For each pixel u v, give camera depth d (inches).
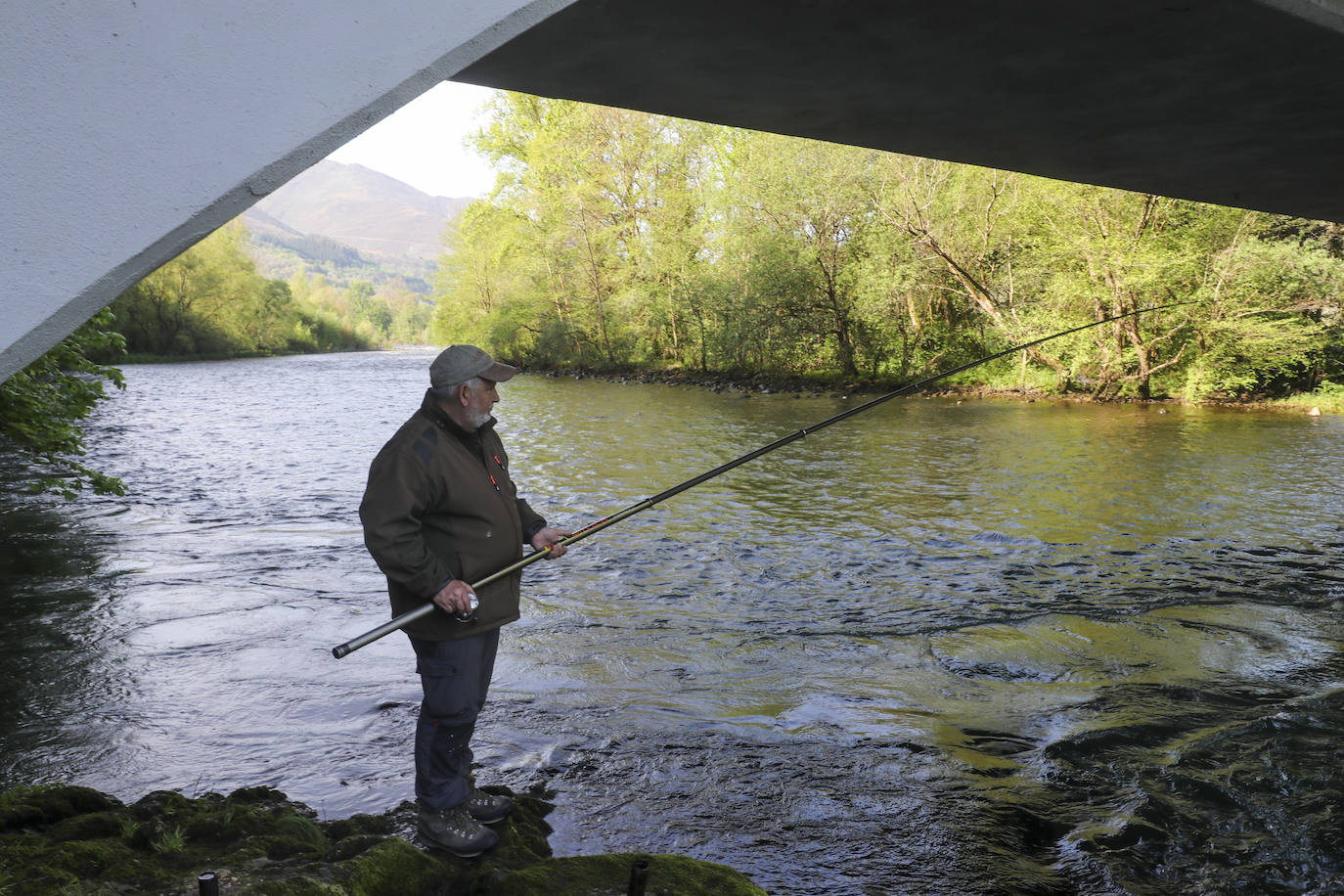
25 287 74.1
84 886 98.3
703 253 1460.4
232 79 79.6
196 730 179.2
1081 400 950.4
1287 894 127.3
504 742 173.6
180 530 368.8
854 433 684.1
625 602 275.3
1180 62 228.1
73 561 317.1
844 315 1202.0
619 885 109.2
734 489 462.0
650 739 177.2
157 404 986.1
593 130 1658.5
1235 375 912.9
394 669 213.9
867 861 133.5
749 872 129.3
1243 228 872.9
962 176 1051.3
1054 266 1015.0
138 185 77.0
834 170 1117.7
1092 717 190.9
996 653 232.5
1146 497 438.0
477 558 112.3
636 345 1664.6
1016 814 149.0
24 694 197.9
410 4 85.9
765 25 205.0
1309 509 410.9
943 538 359.6
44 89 74.0
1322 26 202.7
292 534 361.4
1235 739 178.9
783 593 286.7
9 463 545.0
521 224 1950.1
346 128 84.8
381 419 825.5
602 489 462.9
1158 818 147.9
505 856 120.0
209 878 90.5
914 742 177.6
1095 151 321.7
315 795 150.9
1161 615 265.7
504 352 1963.6
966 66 232.2
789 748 173.9
